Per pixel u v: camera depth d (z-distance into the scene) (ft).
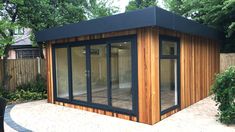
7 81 26.99
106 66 18.89
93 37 19.60
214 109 19.77
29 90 27.96
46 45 24.50
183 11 36.78
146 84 15.99
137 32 16.33
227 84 15.75
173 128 15.12
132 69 16.83
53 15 29.99
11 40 24.79
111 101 18.70
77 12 32.45
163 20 14.97
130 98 17.28
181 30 17.38
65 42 22.36
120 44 17.69
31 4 27.61
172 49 18.39
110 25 16.83
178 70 19.20
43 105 23.32
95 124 16.40
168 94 18.06
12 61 28.17
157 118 16.43
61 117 18.45
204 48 24.52
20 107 22.43
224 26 31.58
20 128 15.72
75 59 21.71
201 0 32.96
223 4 28.60
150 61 15.67
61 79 23.36
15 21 28.30
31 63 29.86
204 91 24.39
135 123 16.40
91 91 20.29
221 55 30.12
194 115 18.04
